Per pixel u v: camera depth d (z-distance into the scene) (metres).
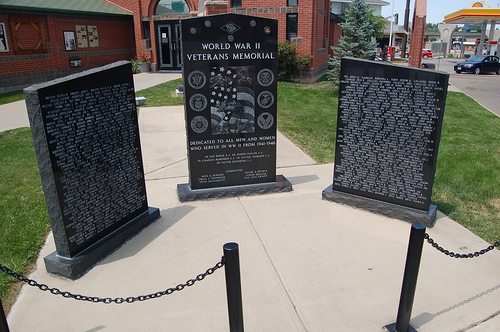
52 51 16.61
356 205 5.22
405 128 4.63
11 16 14.77
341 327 3.16
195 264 3.99
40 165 3.52
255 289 3.60
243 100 5.33
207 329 3.13
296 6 16.31
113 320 3.24
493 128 10.27
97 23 19.02
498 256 4.16
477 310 3.35
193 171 5.45
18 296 3.55
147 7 19.69
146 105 11.66
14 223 4.74
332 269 3.90
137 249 4.29
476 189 5.80
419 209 4.80
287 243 4.37
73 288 3.64
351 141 5.07
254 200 5.48
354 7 14.61
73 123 3.66
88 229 3.98
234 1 16.89
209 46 5.04
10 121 9.89
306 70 16.97
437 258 4.11
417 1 15.94
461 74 28.12
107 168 4.14
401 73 4.49
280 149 7.88
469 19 41.44
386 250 4.24
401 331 3.07
